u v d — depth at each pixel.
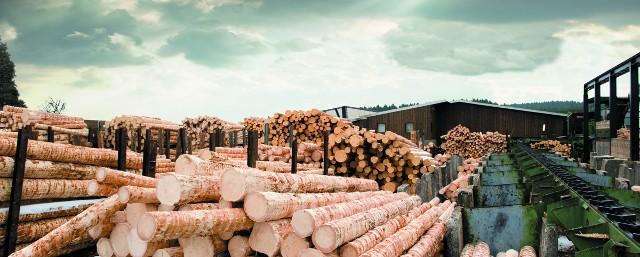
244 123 18.50
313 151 11.83
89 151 6.43
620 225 4.01
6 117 15.29
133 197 3.73
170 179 3.66
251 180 3.84
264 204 3.63
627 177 11.48
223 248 3.93
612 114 15.50
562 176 7.61
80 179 6.26
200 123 19.55
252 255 3.92
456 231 5.98
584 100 19.23
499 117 34.94
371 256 3.67
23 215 5.21
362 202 5.05
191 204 3.81
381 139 11.50
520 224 5.96
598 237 3.99
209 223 3.48
